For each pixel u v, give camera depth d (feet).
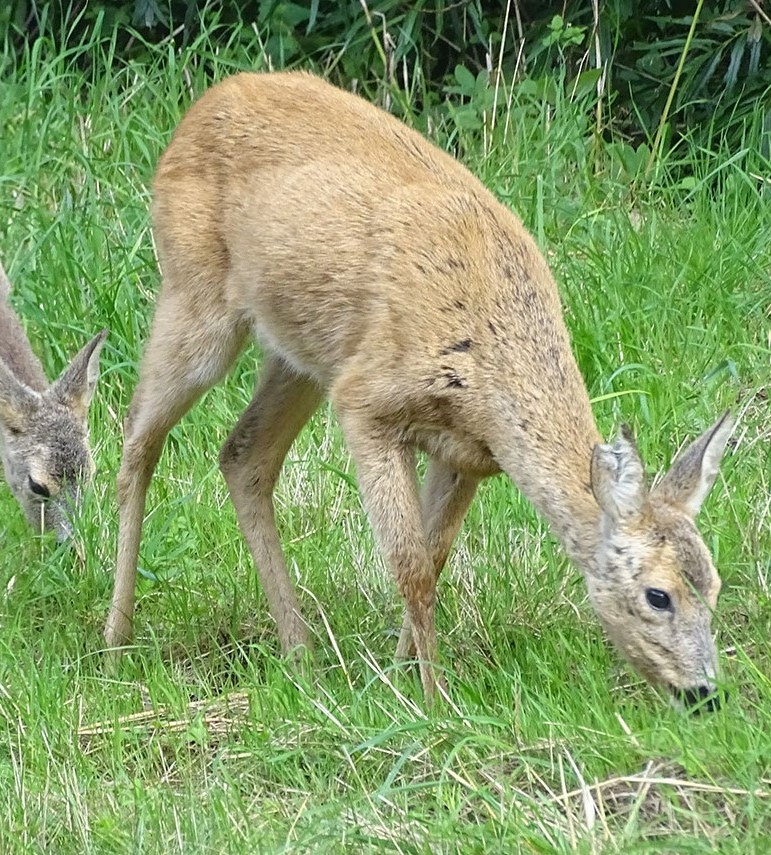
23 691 31.48
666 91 52.49
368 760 28.43
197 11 55.62
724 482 36.32
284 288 33.35
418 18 53.93
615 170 48.96
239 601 36.14
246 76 35.81
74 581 37.24
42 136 48.16
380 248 31.99
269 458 35.68
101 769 29.55
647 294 42.75
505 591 34.71
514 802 25.40
